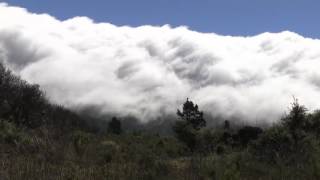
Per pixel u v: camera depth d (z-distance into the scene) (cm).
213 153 2166
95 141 2306
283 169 1623
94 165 1719
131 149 2105
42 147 1884
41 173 1387
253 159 1783
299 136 1831
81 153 1950
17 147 1823
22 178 1309
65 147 1986
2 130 2041
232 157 1798
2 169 1383
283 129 1892
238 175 1512
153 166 1669
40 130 2303
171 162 1850
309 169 1584
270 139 1848
